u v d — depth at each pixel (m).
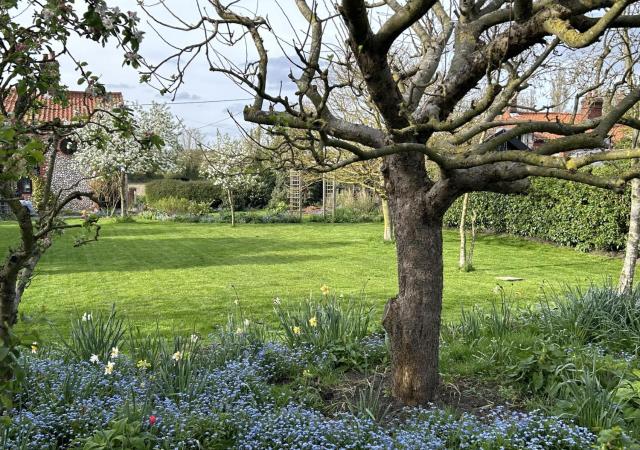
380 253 15.17
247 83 2.91
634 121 3.50
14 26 3.06
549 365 4.40
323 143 2.92
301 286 10.41
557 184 15.48
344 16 2.93
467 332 5.83
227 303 8.84
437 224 3.98
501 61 3.28
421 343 4.01
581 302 6.25
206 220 25.72
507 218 18.02
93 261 13.49
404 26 3.03
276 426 3.51
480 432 3.44
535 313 6.52
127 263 13.22
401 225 4.02
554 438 3.32
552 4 3.18
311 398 4.16
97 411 3.70
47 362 4.52
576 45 2.64
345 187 28.66
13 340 2.15
